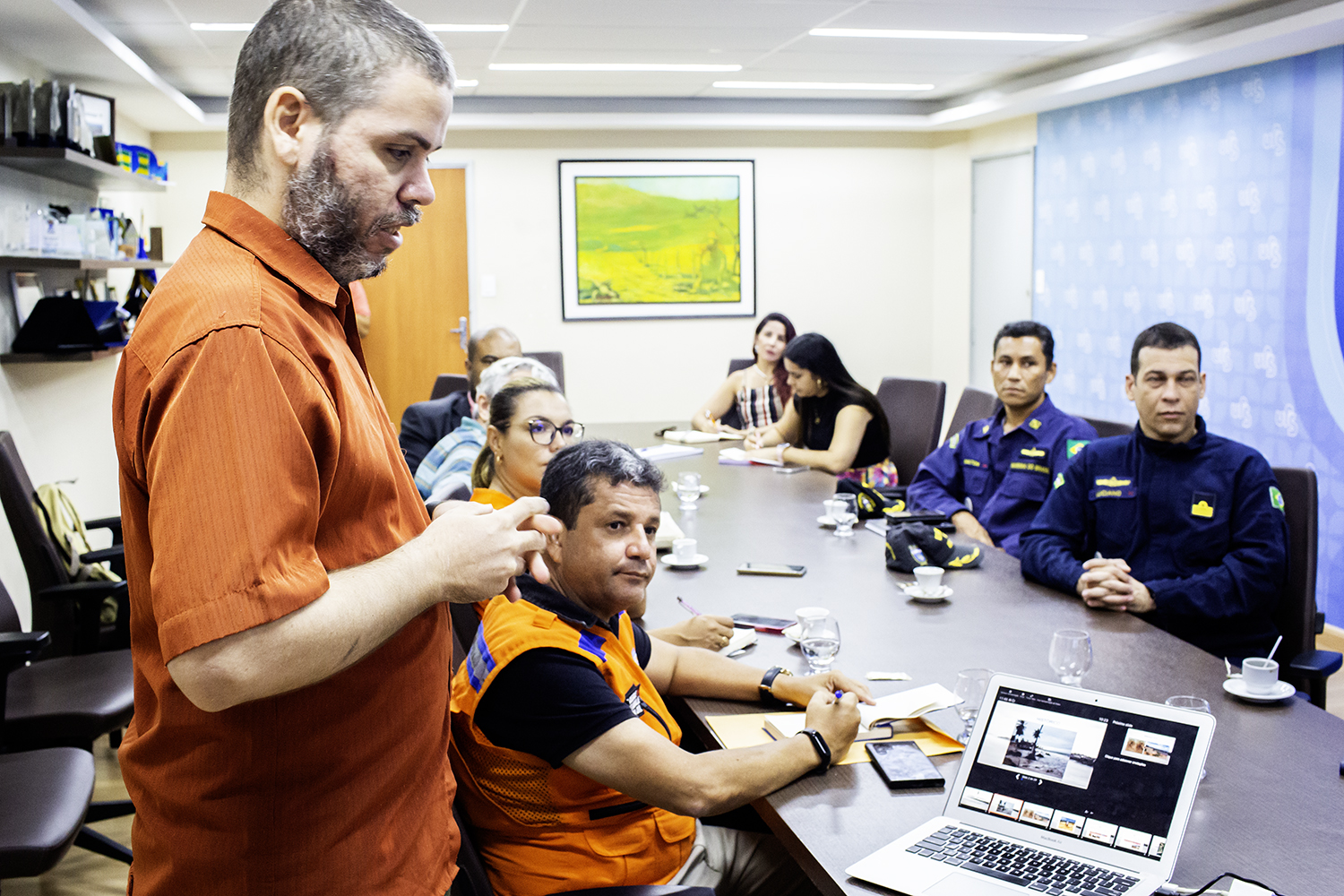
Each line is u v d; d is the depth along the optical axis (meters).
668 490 3.77
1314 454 5.12
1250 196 5.48
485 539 0.94
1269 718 1.63
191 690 0.79
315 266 0.97
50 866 1.79
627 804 1.52
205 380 0.83
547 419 2.32
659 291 7.79
